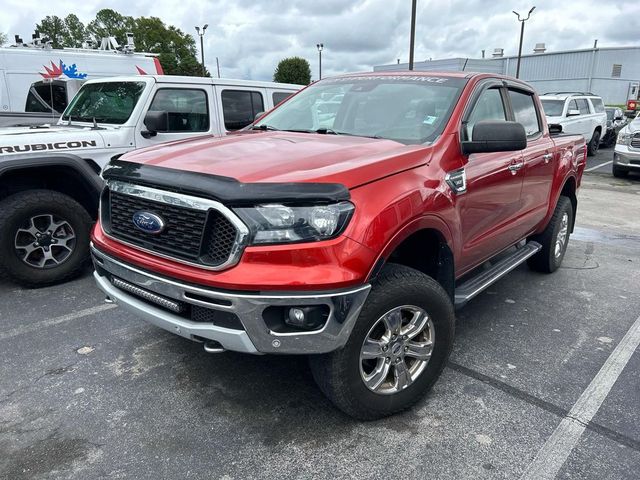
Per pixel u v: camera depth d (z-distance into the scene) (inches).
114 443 101.9
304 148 111.2
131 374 126.8
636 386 124.9
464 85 136.4
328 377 98.4
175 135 234.8
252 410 113.0
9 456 97.8
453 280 121.8
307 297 88.1
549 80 1791.3
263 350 91.3
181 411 112.3
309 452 100.0
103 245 112.9
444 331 112.2
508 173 145.5
